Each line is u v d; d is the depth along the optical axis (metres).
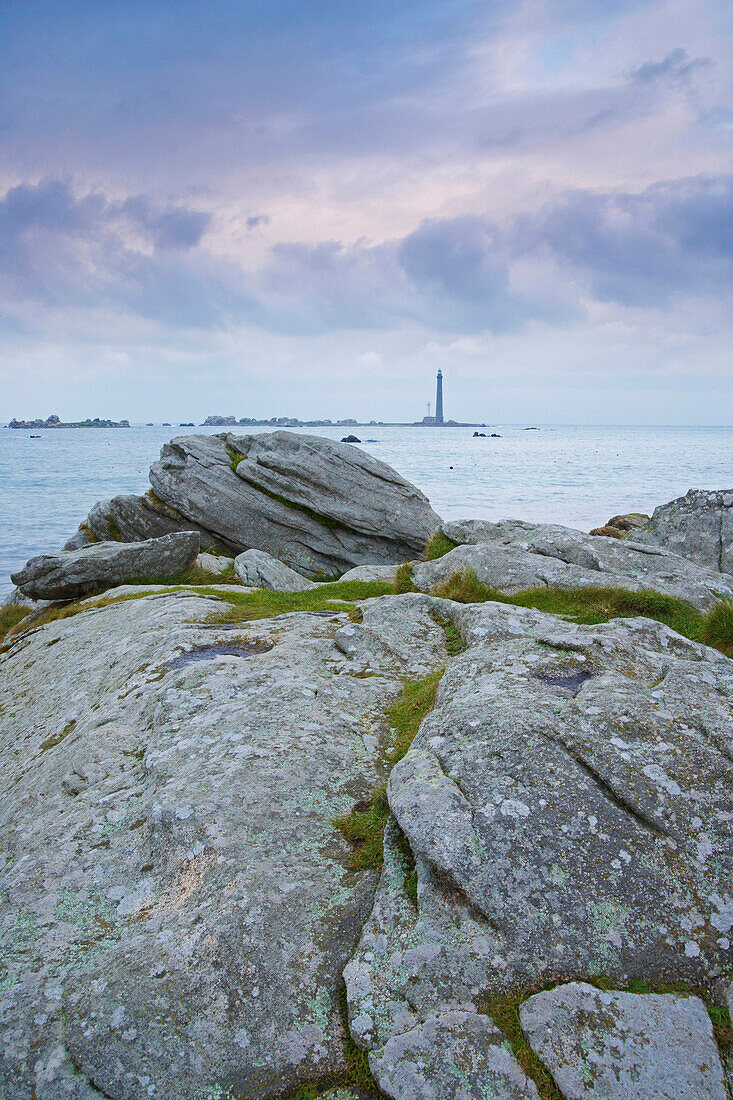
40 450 170.75
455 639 9.05
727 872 4.01
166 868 4.74
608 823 4.27
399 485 28.70
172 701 7.02
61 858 5.00
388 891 4.24
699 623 11.80
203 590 16.14
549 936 3.79
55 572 19.80
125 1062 3.44
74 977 3.93
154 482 28.44
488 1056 3.32
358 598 15.99
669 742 4.80
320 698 6.97
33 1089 3.38
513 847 4.14
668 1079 3.20
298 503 27.77
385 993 3.66
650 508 54.34
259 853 4.62
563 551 15.50
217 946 3.92
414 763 4.96
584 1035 3.35
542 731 4.94
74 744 6.94
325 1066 3.45
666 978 3.63
